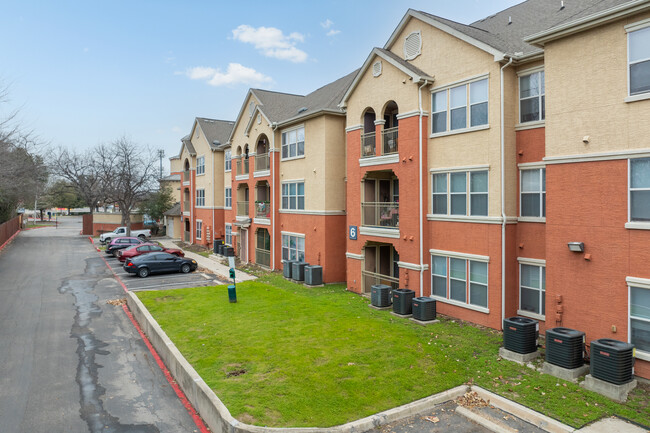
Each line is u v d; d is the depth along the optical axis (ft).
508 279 43.75
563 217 36.60
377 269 64.95
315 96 86.79
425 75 51.13
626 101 32.45
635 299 32.09
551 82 37.55
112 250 112.88
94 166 162.09
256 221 91.56
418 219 51.70
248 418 26.94
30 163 106.01
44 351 42.91
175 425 29.43
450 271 49.42
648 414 26.84
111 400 32.86
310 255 74.64
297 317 49.62
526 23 50.24
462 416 28.66
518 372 33.65
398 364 35.47
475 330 44.09
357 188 63.16
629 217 32.40
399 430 26.96
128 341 46.52
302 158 76.64
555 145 37.24
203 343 40.93
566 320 36.40
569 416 26.94
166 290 65.67
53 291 70.79
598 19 33.40
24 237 162.30
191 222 137.08
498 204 43.65
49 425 28.99
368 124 63.16
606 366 29.37
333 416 27.58
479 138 45.47
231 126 136.05
